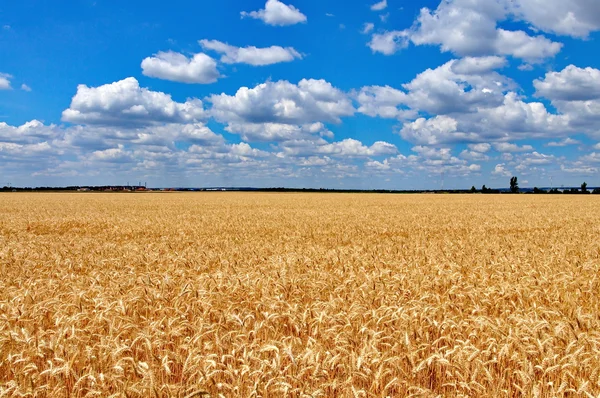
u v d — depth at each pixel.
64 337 5.41
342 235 19.84
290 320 5.96
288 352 4.41
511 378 4.78
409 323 5.71
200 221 27.66
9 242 17.28
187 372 4.75
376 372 4.50
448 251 13.29
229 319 5.93
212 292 7.18
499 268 10.36
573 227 23.27
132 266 10.85
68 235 20.69
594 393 4.30
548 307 6.82
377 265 10.49
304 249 13.94
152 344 5.29
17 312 6.26
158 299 7.27
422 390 4.22
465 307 6.99
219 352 5.21
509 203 54.91
